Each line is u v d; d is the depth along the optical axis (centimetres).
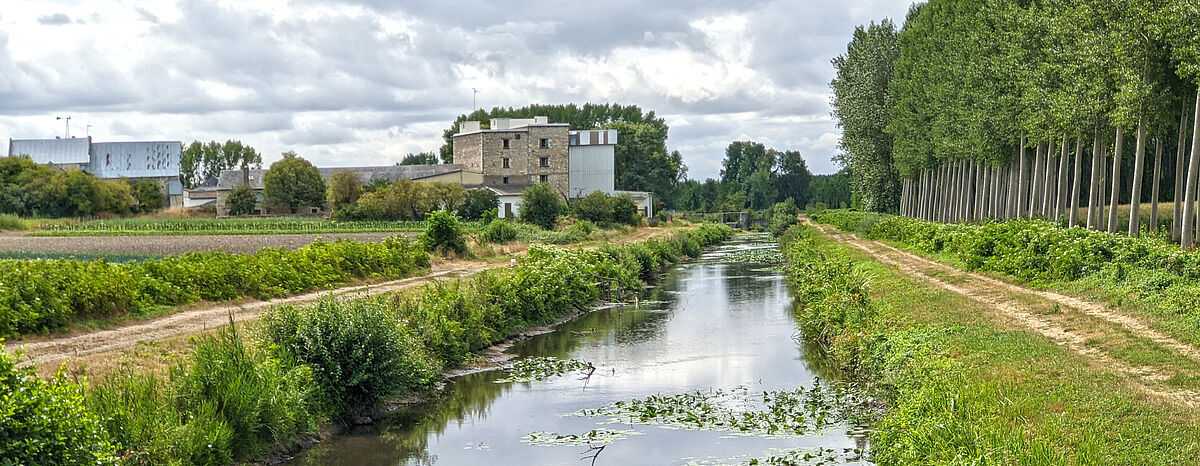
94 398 1340
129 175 13938
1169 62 3344
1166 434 1124
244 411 1495
